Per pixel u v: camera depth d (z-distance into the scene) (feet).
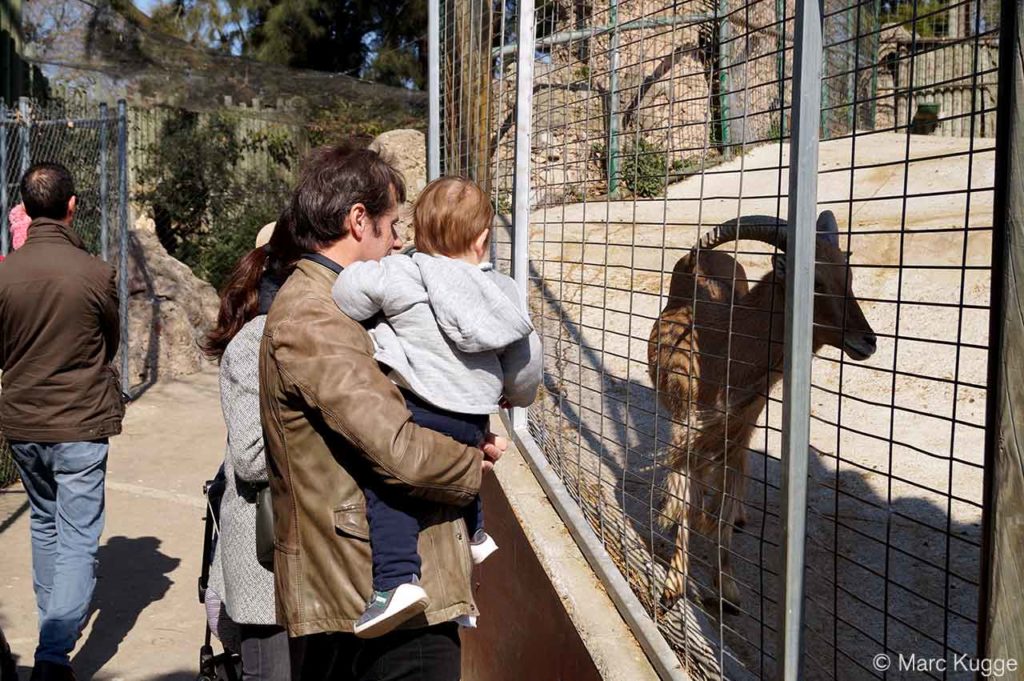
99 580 17.81
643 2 11.78
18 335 13.04
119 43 44.98
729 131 10.79
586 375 20.21
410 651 7.66
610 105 11.53
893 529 14.19
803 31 6.36
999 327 4.80
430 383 7.50
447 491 7.27
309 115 52.95
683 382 13.47
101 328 13.70
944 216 23.02
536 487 13.33
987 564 4.92
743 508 15.44
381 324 7.73
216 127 51.31
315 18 67.26
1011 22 4.71
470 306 7.38
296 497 7.48
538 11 14.56
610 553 11.55
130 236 34.96
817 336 12.85
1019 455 4.77
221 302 9.61
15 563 18.15
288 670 9.42
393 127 55.01
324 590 7.39
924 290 21.26
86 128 29.86
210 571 10.46
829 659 11.33
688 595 12.19
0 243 23.09
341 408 7.03
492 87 15.62
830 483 15.92
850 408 18.62
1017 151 4.68
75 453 13.32
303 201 8.02
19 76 36.78
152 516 21.09
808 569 7.31
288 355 7.27
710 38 10.18
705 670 9.42
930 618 11.96
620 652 9.26
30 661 14.61
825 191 25.79
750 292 13.75
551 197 15.19
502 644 13.10
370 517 7.38
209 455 25.40
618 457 16.51
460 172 17.08
